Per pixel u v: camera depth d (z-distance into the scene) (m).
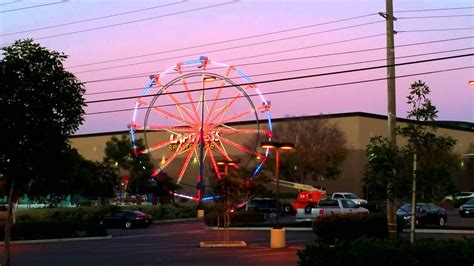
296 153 66.31
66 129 11.32
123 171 87.50
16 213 41.09
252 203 48.09
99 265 18.80
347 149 71.44
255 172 53.91
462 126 92.62
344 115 73.06
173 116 61.12
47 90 11.05
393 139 16.20
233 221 38.56
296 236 29.72
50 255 22.75
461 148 84.75
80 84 11.70
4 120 10.70
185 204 58.59
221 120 61.62
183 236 33.00
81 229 33.16
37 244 29.25
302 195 53.56
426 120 12.71
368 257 10.59
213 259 19.69
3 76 10.84
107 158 70.12
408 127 12.61
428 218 34.16
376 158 12.35
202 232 36.19
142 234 36.06
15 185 11.38
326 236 22.97
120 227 43.28
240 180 27.11
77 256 22.11
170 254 22.02
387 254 10.57
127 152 70.44
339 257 10.79
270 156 68.25
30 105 10.81
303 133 68.25
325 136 68.38
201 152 56.84
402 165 12.35
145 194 71.88
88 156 102.06
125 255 22.16
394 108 16.78
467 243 10.93
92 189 60.50
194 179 85.31
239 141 80.19
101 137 101.12
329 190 73.25
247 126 80.56
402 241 11.33
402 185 12.27
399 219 22.83
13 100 10.84
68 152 11.74
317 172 66.56
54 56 11.44
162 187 67.44
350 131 72.38
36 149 10.90
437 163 12.57
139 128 60.84
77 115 11.49
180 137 67.00
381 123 75.19
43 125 10.95
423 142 12.44
